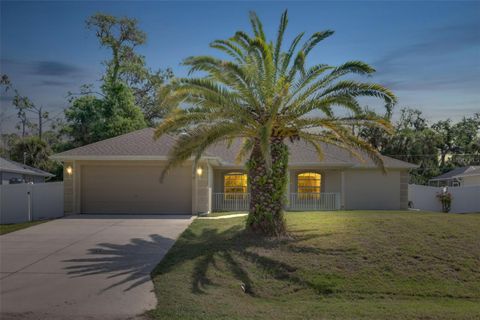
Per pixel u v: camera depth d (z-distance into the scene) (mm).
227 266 10914
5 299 8422
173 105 13586
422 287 10086
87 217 19000
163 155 19656
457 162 51406
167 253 12195
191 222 17406
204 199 20016
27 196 20656
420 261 11219
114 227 16281
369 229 13547
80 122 35250
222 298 8961
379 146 43875
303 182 24625
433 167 46094
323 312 8297
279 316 7949
